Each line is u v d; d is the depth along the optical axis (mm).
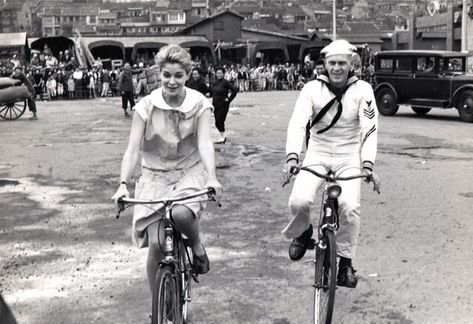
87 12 143125
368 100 4523
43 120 20766
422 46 61656
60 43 48062
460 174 10023
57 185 9703
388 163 11102
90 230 7176
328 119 4617
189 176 4082
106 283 5430
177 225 3877
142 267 5859
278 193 8867
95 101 31703
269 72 43625
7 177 10430
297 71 44219
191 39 54781
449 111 21844
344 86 4562
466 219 7246
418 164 10969
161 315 3529
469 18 34094
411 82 19141
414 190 8867
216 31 62688
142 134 4012
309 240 4914
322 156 4715
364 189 9023
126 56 52719
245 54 56219
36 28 143250
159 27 130000
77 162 11812
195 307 4820
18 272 5734
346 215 4414
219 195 3867
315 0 151750
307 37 68375
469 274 5430
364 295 5016
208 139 4004
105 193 9117
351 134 4680
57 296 5129
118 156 12445
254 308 4797
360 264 5750
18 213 7984
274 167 10953
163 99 3979
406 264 5723
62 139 15289
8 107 21000
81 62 44375
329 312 3996
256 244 6484
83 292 5215
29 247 6531
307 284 5305
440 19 55375
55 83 34188
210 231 7000
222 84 13852
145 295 5133
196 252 4180
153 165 4129
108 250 6410
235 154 12445
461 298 4914
